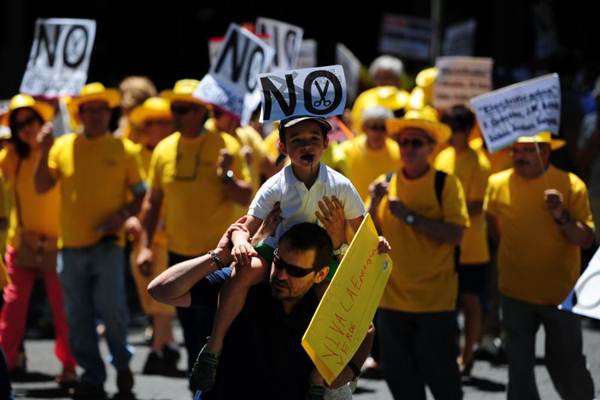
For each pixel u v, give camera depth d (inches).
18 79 1001.5
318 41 1080.2
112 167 480.1
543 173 410.6
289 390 284.2
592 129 644.1
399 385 413.7
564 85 654.5
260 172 506.0
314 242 272.5
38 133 513.7
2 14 1002.7
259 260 282.2
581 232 400.5
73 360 516.1
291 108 289.1
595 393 456.8
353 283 274.4
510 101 430.9
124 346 485.1
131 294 755.4
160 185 466.9
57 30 508.1
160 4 1069.1
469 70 598.5
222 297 282.4
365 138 530.3
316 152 278.5
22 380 527.2
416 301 405.1
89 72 1037.8
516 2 1111.0
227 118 485.7
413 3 1168.2
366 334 285.4
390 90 602.5
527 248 412.2
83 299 482.9
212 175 454.9
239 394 284.5
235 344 284.2
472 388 503.2
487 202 425.4
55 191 513.7
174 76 1084.5
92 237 477.7
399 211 401.1
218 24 1091.9
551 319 410.0
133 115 561.9
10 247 517.0
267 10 1121.4
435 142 406.9
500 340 562.6
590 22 1322.6
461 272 521.7
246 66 459.2
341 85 291.1
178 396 488.4
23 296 518.0
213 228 454.9
